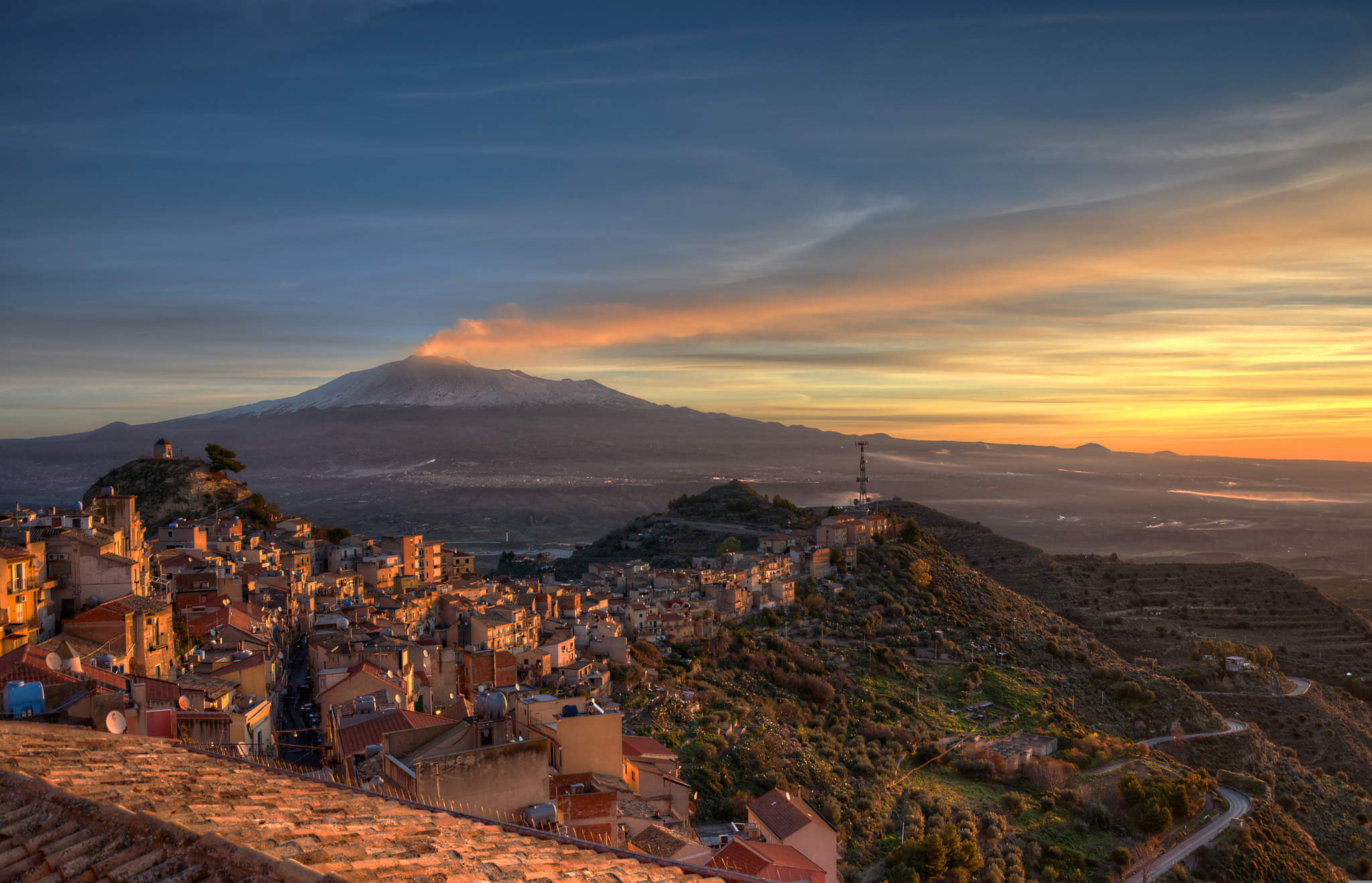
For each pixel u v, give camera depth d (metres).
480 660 126.88
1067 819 130.12
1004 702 184.62
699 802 110.69
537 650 145.75
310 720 90.31
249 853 15.51
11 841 17.09
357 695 82.94
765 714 155.38
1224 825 133.88
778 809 83.31
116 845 16.70
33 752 24.08
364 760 57.12
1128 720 193.62
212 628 103.25
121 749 26.72
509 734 59.28
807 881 54.16
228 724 54.47
